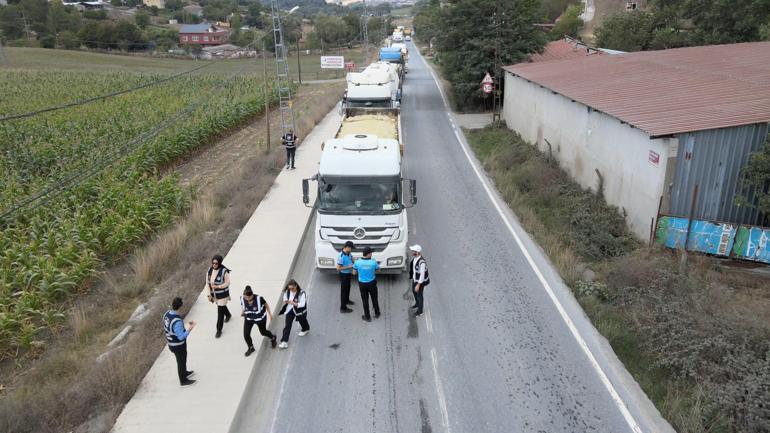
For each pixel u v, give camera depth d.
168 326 9.03
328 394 9.45
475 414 8.89
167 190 19.30
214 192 20.70
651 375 9.73
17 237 15.91
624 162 15.69
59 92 49.25
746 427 8.12
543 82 23.38
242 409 9.09
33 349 11.51
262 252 15.07
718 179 13.56
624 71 22.12
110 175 20.97
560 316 11.80
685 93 16.89
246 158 28.44
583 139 18.91
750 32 36.78
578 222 16.09
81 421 8.74
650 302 11.31
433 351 10.62
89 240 15.67
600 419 8.73
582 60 27.78
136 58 90.69
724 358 9.12
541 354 10.45
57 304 13.33
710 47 25.83
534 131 25.27
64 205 17.81
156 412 8.78
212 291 10.82
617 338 10.74
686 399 8.89
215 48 103.56
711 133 13.19
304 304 10.80
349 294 12.56
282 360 10.45
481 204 19.20
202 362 10.10
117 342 11.27
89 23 99.62
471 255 14.98
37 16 105.94
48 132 29.69
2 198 19.58
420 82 54.50
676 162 13.34
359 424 8.72
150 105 39.44
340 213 12.81
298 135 29.64
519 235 16.39
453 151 27.00
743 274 12.71
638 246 14.27
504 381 9.69
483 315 11.90
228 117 33.94
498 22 34.44
